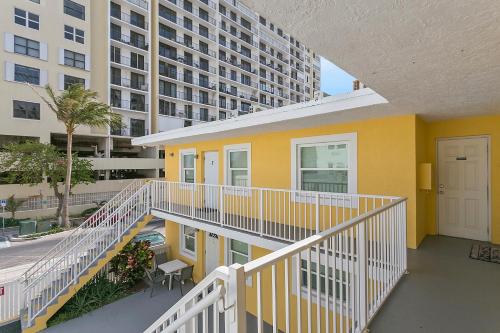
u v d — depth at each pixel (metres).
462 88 3.36
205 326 1.58
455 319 2.65
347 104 4.54
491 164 5.21
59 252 8.12
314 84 60.09
